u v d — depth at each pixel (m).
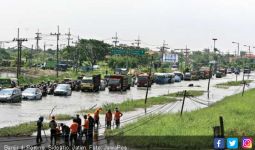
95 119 38.41
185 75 151.12
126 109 59.00
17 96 64.62
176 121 43.34
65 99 73.56
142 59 176.75
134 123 43.03
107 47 184.62
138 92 96.00
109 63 167.25
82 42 180.75
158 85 123.44
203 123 42.19
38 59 198.62
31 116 49.00
